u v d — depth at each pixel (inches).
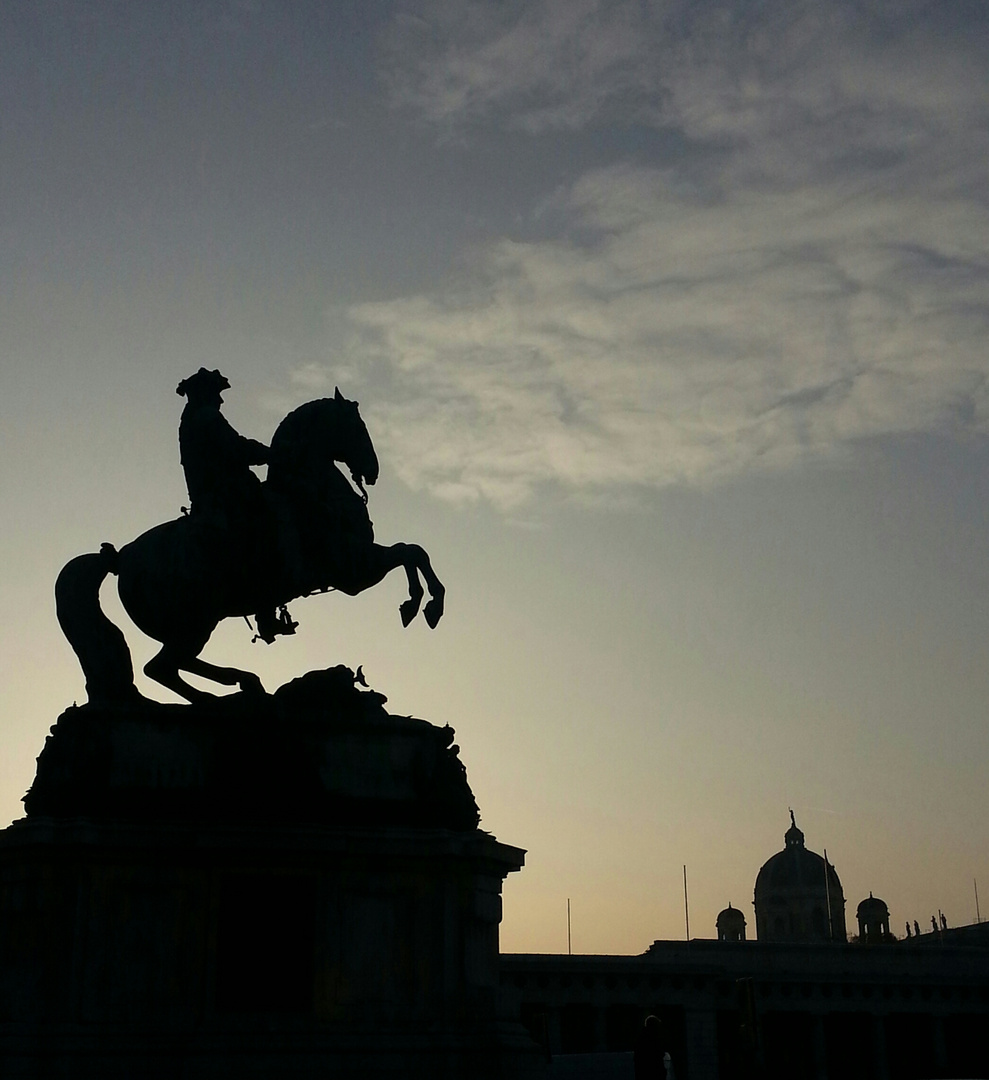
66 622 1104.2
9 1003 978.1
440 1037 1017.5
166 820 1025.5
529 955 4183.1
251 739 1076.5
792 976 4857.3
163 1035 979.3
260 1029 995.3
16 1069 941.2
